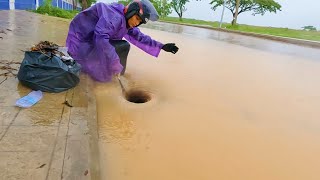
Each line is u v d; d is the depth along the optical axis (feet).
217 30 86.63
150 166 9.34
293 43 56.54
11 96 11.37
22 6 66.44
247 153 10.71
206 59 26.43
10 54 17.37
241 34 75.20
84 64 15.20
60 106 11.24
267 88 18.81
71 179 7.23
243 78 20.76
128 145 10.38
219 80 19.51
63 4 113.80
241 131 12.38
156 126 11.97
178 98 15.34
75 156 8.15
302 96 17.76
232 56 30.19
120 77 17.17
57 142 8.73
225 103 15.33
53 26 37.19
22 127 9.32
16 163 7.52
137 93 15.60
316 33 96.02
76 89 13.17
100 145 10.16
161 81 17.80
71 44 15.11
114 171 8.90
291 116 14.49
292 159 10.62
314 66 28.81
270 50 39.63
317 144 11.87
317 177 9.69
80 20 14.82
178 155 10.12
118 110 13.02
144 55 24.49
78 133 9.42
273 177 9.47
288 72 24.59
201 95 16.12
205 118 13.23
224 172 9.46
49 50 12.73
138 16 14.03
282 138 12.14
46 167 7.52
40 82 12.05
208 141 11.27
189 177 9.03
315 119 14.35
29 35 26.30
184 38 45.32
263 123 13.38
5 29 27.96
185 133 11.68
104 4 14.28
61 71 12.20
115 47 15.07
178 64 22.81
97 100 13.73
